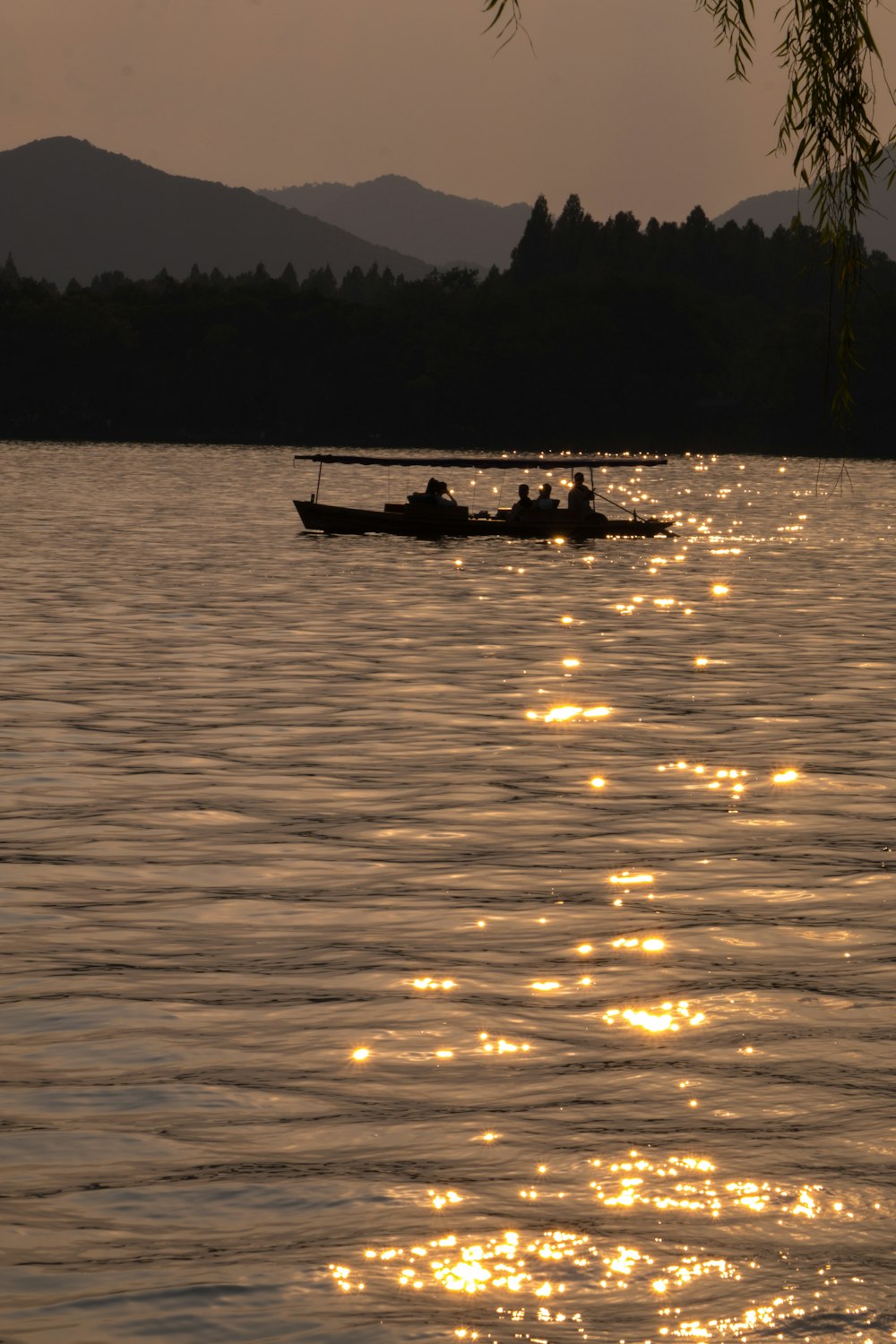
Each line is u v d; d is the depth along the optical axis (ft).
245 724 143.95
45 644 196.24
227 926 81.61
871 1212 47.65
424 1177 50.26
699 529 461.37
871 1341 40.19
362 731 141.38
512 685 170.30
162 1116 55.47
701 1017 66.80
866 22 77.25
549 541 386.73
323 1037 63.93
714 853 98.63
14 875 91.40
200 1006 68.03
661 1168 50.93
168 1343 40.34
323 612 236.43
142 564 310.04
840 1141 53.26
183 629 213.05
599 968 74.13
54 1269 44.27
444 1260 44.68
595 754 132.36
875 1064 60.95
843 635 219.82
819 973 73.41
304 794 115.14
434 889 89.45
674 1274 43.75
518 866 94.94
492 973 73.31
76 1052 62.03
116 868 93.35
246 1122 54.85
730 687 170.91
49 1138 53.31
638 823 106.83
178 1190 49.29
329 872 93.15
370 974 72.95
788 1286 43.04
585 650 201.05
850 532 455.63
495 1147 52.70
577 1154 52.03
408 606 247.50
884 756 132.26
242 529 415.44
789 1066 60.75
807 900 87.25
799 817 109.09
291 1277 43.73
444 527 383.04
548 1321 41.34
